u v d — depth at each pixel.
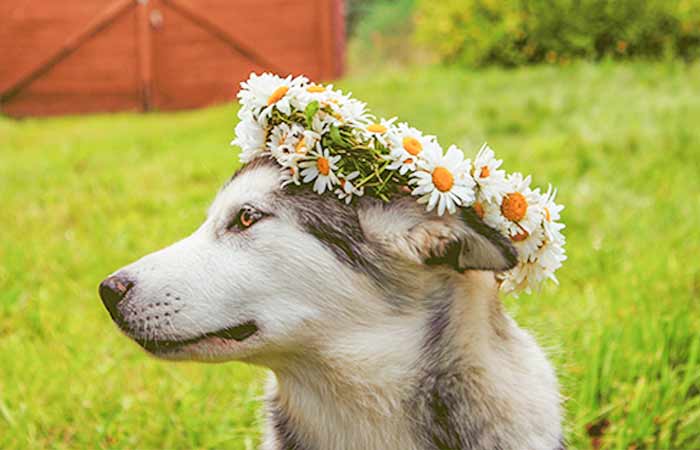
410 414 1.17
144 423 1.57
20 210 2.76
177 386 1.65
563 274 1.94
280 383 1.20
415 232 1.13
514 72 4.57
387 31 7.78
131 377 1.69
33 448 1.53
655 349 1.61
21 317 1.94
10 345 1.81
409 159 1.13
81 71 5.37
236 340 1.16
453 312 1.16
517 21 4.80
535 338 1.39
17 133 4.48
